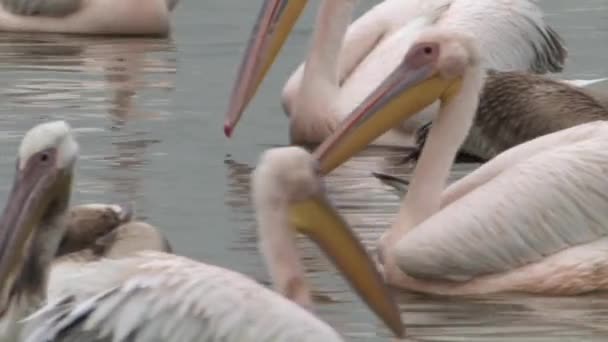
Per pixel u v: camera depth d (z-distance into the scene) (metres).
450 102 15.44
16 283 12.27
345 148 15.41
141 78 23.52
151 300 10.73
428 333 13.79
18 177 12.34
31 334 11.06
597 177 15.02
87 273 11.11
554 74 23.53
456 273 14.97
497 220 14.94
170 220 16.84
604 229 15.06
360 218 17.16
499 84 20.11
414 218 15.28
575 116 19.78
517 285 14.94
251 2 29.05
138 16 27.05
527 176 15.06
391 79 15.49
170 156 19.47
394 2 22.22
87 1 27.42
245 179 18.58
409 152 20.39
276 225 11.81
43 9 27.66
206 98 22.39
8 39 26.88
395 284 15.20
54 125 12.44
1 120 20.73
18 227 12.20
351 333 13.68
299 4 19.38
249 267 15.27
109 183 18.17
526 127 19.91
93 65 24.42
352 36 21.77
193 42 26.27
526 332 13.83
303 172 11.79
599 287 14.99
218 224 16.72
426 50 15.44
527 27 22.41
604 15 27.45
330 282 14.99
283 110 22.19
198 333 10.73
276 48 19.31
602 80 21.53
